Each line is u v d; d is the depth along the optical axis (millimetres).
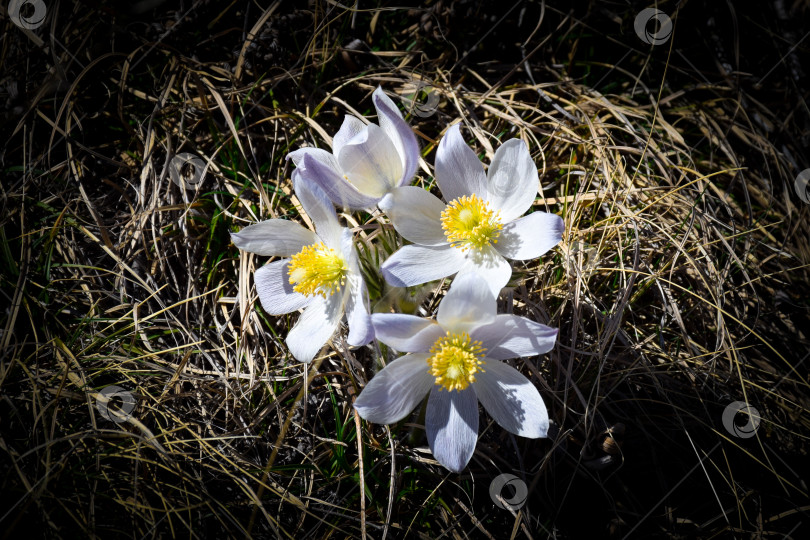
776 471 294
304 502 274
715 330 318
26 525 252
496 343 247
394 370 245
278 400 286
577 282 296
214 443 283
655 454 293
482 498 283
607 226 314
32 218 313
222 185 328
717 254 330
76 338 291
